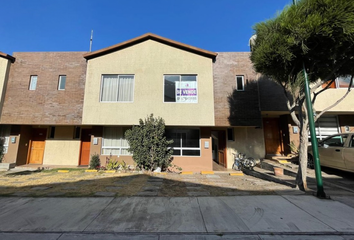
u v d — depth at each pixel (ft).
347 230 12.27
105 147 37.09
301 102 21.43
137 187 22.86
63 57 37.04
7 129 39.88
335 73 21.59
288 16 18.69
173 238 11.51
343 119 40.88
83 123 34.01
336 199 17.85
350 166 24.49
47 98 35.70
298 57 20.27
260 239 11.39
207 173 33.37
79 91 35.63
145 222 13.47
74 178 28.17
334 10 16.75
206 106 33.96
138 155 32.83
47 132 42.34
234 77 35.63
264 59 20.74
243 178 28.63
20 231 12.28
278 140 41.81
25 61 37.27
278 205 16.46
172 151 34.55
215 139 49.16
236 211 15.28
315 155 18.99
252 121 34.12
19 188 22.52
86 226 12.91
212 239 11.41
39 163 41.75
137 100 34.22
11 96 36.01
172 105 34.04
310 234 11.85
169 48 35.58
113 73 35.12
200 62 35.09
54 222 13.50
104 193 20.27
